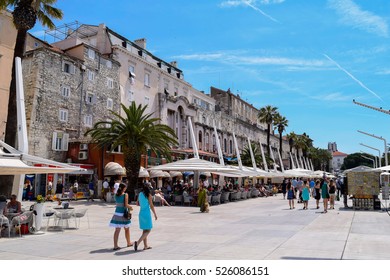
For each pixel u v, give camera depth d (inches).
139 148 1101.7
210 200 1025.5
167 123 1903.3
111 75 1553.9
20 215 458.0
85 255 336.2
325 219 633.6
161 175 1445.6
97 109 1460.4
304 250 350.0
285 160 3912.4
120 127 1107.9
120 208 368.2
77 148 1317.7
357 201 846.5
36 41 1401.3
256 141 3171.8
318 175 2063.2
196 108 2166.6
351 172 855.1
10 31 1213.7
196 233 471.2
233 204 1055.6
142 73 1771.7
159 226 548.1
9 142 661.3
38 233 477.1
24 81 1232.8
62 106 1300.4
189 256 325.7
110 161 1353.3
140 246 379.2
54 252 352.2
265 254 332.5
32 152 1178.0
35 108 1198.9
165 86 1977.1
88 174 1304.1
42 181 1186.6
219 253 338.3
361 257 315.9
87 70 1422.2
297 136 3624.5
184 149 1942.7
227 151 2576.3
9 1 721.6
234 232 478.6
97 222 601.6
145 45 1926.7
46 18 800.3
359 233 460.1
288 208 898.1
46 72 1247.5
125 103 1627.7
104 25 1649.9
